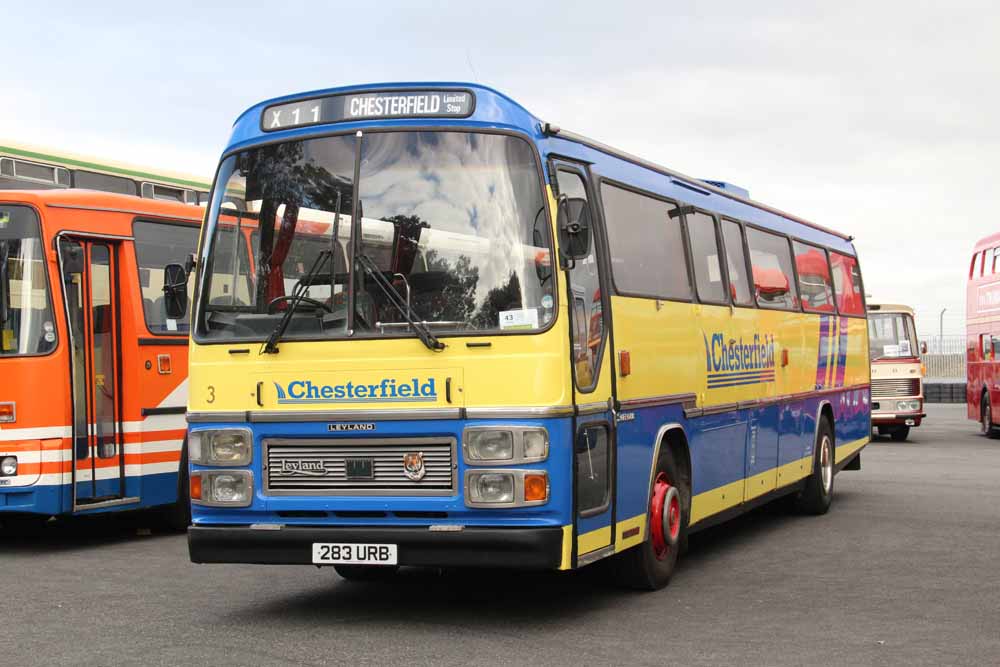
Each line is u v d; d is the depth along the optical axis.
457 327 8.45
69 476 12.72
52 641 8.27
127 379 13.51
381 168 8.80
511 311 8.38
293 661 7.61
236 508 8.82
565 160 9.14
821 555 12.24
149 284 13.99
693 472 11.12
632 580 10.16
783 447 14.25
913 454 25.45
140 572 11.34
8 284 12.73
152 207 14.15
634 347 9.84
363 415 8.50
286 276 8.88
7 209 12.85
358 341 8.57
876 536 13.54
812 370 15.67
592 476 8.84
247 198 9.14
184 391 14.26
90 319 13.19
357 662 7.58
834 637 8.35
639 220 10.46
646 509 9.96
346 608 9.46
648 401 10.04
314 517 8.70
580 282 8.91
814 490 15.55
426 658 7.69
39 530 14.82
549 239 8.47
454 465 8.36
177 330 14.23
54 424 12.62
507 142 8.65
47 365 12.63
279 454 8.76
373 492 8.50
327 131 8.98
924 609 9.37
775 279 14.38
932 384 50.59
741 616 9.11
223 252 9.13
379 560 8.41
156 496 13.80
